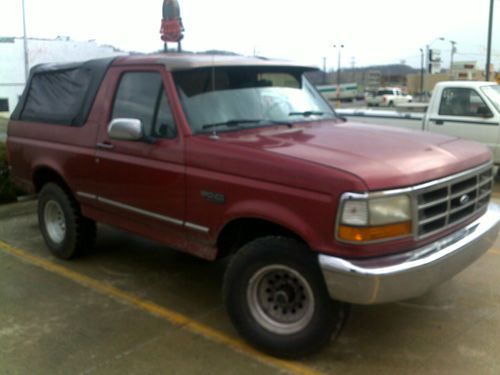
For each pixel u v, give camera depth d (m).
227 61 4.65
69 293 5.11
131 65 4.88
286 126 4.62
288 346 3.80
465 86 9.83
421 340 4.14
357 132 4.43
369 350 4.01
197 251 4.37
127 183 4.79
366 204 3.33
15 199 8.37
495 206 4.61
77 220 5.68
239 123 4.49
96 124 5.12
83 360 3.93
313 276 3.59
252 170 3.80
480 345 4.06
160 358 3.95
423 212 3.59
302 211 3.55
